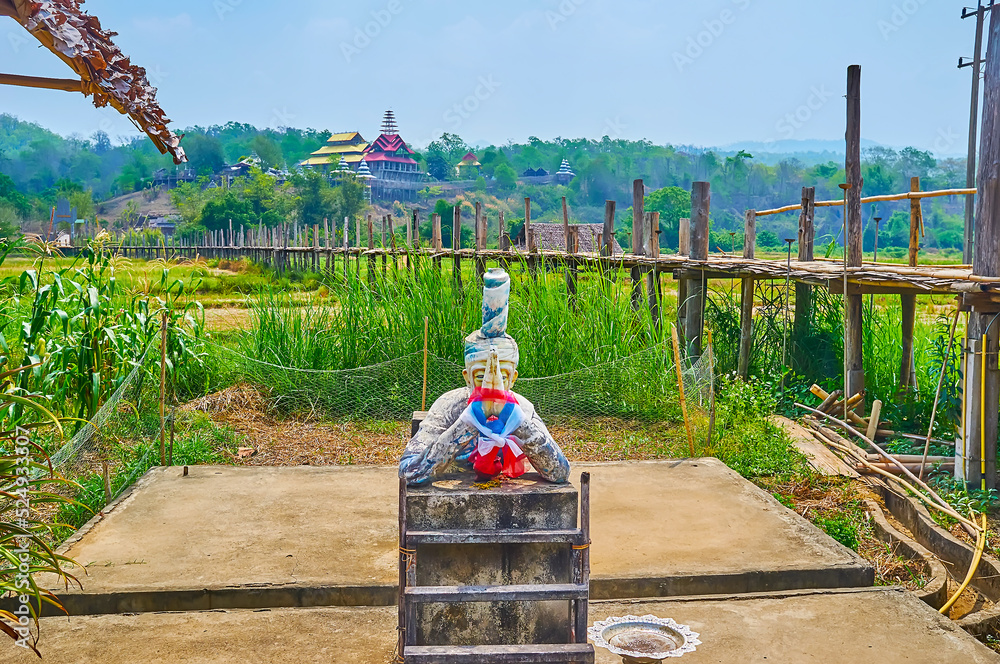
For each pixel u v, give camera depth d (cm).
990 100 760
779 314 1302
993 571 614
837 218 9238
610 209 1266
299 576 533
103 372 813
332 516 648
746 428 919
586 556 395
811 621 501
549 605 414
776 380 1120
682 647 404
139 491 703
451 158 14362
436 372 1076
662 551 582
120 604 505
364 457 883
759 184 12275
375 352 1121
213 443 910
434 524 404
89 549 577
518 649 372
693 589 539
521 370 1080
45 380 737
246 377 1093
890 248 6712
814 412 1003
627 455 883
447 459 423
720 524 637
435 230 1575
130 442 835
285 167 11131
